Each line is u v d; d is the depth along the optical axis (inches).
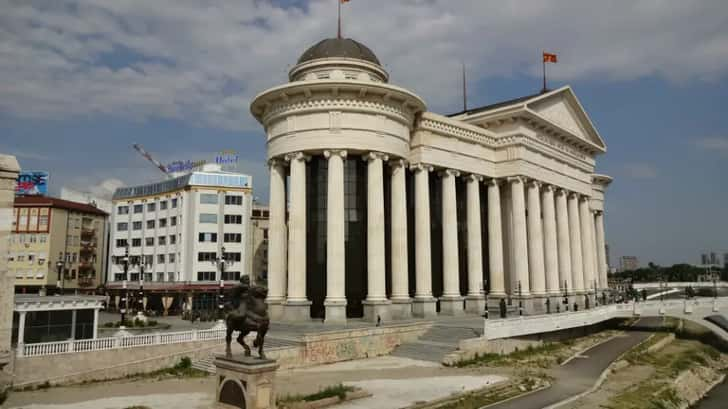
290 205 1658.5
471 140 2026.3
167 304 3282.5
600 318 2003.0
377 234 1659.7
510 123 2133.4
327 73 1827.0
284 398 909.8
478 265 2009.1
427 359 1369.3
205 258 3366.1
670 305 2230.6
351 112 1657.2
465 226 2146.9
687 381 1417.3
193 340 1264.8
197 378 1135.6
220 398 820.6
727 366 1838.1
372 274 1649.9
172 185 3533.5
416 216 1857.8
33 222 3627.0
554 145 2354.8
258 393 773.9
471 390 1031.0
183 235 3385.8
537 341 1664.6
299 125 1667.1
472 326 1545.3
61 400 932.0
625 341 1916.8
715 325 2327.8
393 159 1765.5
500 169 2132.1
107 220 4170.8
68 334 1274.6
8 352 1026.1
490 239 2101.4
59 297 1326.3
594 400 1038.4
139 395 967.0
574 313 1834.4
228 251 3420.3
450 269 1914.4
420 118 1861.5
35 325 1230.3
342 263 1596.9
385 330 1465.3
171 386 1051.9
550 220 2290.8
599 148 2694.4
